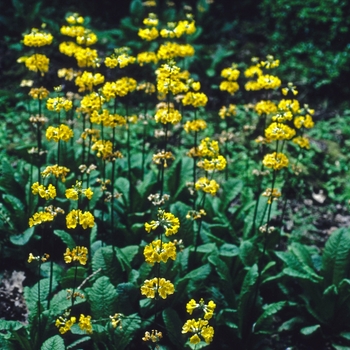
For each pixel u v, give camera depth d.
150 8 4.32
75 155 2.73
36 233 2.50
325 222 2.93
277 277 2.36
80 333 2.04
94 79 2.28
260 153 3.21
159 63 3.67
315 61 3.96
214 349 2.24
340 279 2.35
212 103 3.66
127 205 2.55
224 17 4.59
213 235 2.45
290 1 4.14
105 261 2.24
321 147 3.33
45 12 4.29
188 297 2.25
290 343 2.35
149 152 3.09
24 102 3.40
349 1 3.99
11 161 2.95
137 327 2.09
